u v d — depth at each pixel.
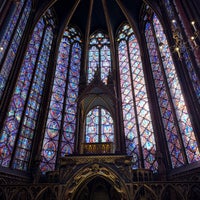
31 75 14.48
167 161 11.98
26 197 8.92
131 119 15.13
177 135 11.88
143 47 17.38
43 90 15.24
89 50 19.77
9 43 12.14
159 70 15.08
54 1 16.81
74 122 15.45
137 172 10.96
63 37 19.02
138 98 15.58
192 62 10.62
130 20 18.50
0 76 11.16
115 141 11.98
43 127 13.61
